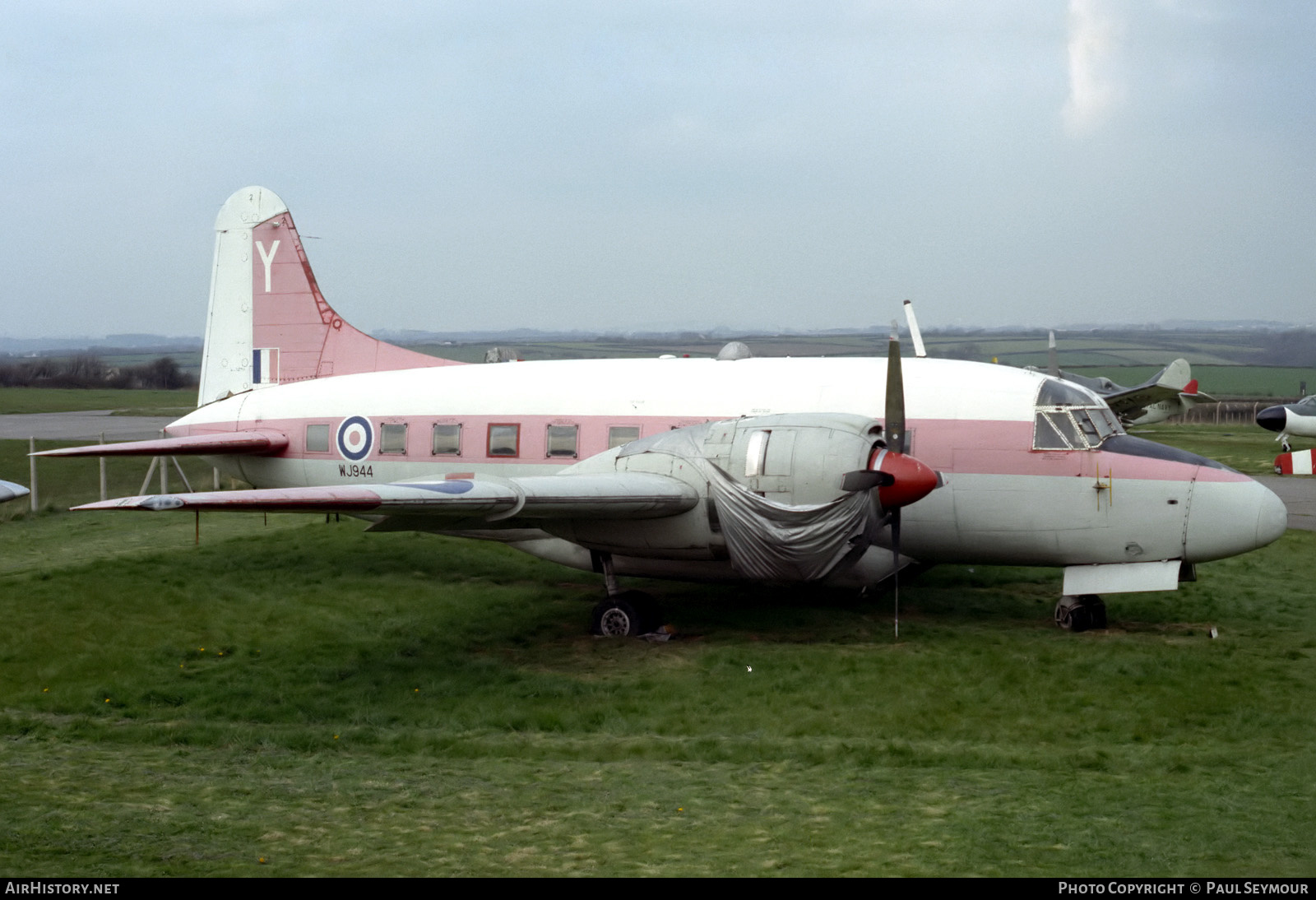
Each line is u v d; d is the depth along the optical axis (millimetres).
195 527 23266
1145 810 8180
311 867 6871
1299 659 13008
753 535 12938
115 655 13219
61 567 17922
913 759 9688
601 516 12969
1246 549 13617
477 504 11844
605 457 14117
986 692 11789
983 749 10023
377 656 13344
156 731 10500
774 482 12844
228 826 7738
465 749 10062
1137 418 40156
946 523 14586
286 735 10445
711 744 10133
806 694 11812
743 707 11438
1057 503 14109
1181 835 7590
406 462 17000
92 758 9734
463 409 16719
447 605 15828
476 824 7879
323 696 11906
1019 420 14281
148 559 18531
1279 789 8703
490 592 16625
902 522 14727
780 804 8422
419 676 12578
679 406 15586
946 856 7188
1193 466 13727
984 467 14328
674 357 16938
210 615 15062
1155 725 10695
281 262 20125
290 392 18250
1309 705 11234
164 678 12469
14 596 15742
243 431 18172
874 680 12227
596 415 15945
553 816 8086
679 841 7520
